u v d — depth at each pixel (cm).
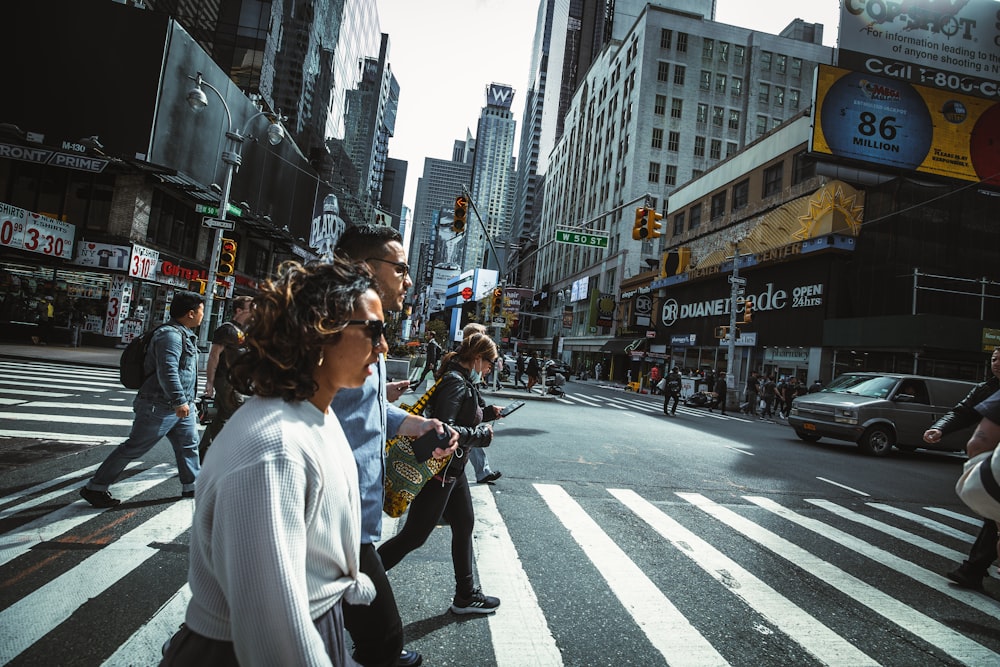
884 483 830
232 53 3312
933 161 2503
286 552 90
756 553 452
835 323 2336
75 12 1948
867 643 306
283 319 107
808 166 2639
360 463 181
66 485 478
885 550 486
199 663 98
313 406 115
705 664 273
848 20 2625
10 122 1916
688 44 5047
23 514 405
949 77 2650
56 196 1994
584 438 1020
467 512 306
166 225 2255
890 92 2514
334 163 4859
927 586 404
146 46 1967
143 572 324
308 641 88
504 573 371
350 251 233
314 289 112
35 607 276
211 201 2322
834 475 861
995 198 2319
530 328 8325
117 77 1948
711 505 600
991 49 2695
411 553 399
